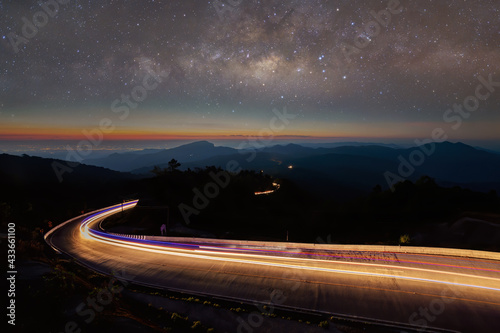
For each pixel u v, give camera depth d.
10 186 74.50
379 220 35.56
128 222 46.72
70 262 20.06
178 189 66.94
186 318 13.80
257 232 42.47
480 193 36.66
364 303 14.59
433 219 31.58
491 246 22.11
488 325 12.50
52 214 51.94
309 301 15.05
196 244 27.42
